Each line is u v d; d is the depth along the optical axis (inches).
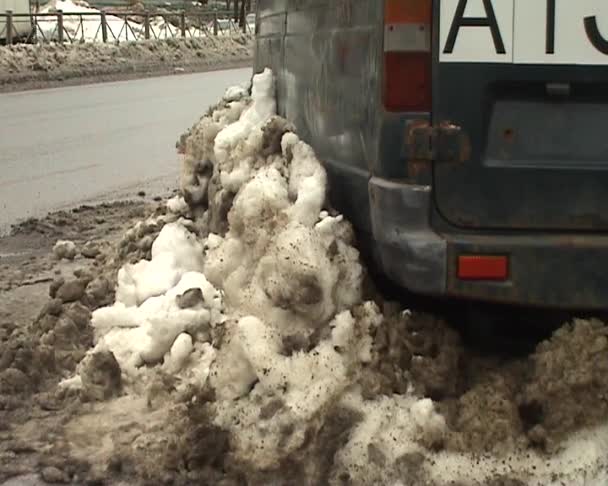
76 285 219.3
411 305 173.6
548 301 153.6
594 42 151.0
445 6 152.0
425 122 154.8
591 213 155.4
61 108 767.7
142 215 342.0
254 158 211.2
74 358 191.2
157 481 149.3
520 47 151.9
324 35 195.8
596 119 153.6
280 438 150.2
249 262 183.3
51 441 161.8
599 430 148.8
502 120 154.2
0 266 276.7
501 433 149.3
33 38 1267.2
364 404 155.2
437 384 159.2
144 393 179.0
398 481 144.7
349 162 179.8
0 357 188.4
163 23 1608.0
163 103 805.9
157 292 203.5
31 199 394.0
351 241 176.9
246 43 1574.8
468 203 155.9
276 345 161.9
